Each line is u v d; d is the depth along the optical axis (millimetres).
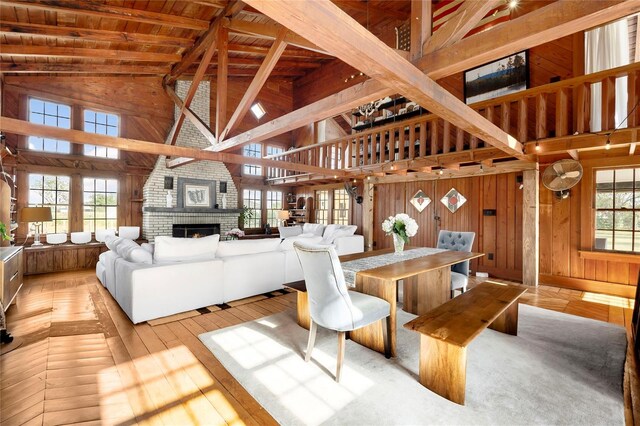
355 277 2881
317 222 9945
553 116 5117
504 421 1750
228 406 1894
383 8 6773
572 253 4789
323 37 1354
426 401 1935
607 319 3451
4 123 3119
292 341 2797
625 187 4426
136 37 4812
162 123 7656
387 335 2514
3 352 2562
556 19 1567
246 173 9734
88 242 6387
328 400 1944
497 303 2498
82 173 6602
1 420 1737
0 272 3127
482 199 5816
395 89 1983
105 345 2701
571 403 1913
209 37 5098
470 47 1861
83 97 6594
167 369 2311
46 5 3389
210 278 3695
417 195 6863
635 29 5066
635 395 1990
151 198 7195
